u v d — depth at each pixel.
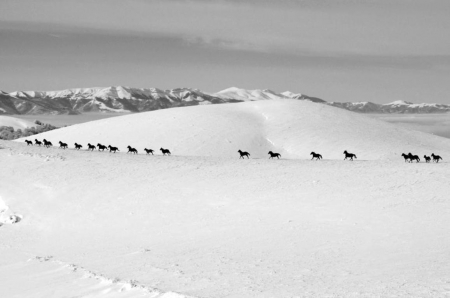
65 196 40.16
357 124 97.75
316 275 20.03
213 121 95.00
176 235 30.84
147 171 45.56
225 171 44.53
